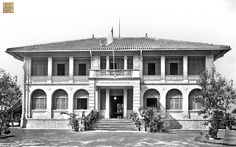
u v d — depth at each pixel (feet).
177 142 76.33
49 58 133.18
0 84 91.61
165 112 127.65
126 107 128.57
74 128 109.91
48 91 132.26
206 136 84.02
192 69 131.64
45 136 91.45
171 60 132.36
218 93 79.97
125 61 130.93
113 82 124.06
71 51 129.49
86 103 132.16
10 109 95.14
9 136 90.17
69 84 132.05
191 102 128.98
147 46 129.59
